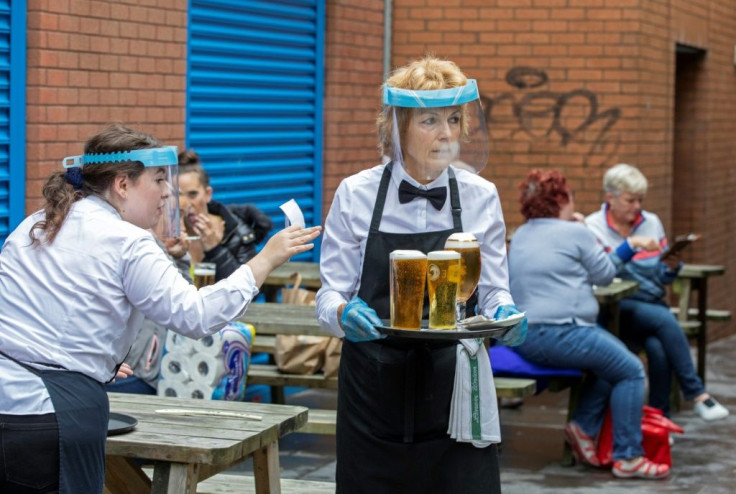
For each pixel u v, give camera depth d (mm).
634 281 8602
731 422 8844
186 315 3492
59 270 3502
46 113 6562
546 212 7359
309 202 9469
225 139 8312
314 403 9016
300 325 6531
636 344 8781
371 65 10062
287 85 9062
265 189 8859
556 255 7203
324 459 7387
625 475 7113
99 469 3549
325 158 9586
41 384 3432
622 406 7090
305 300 7555
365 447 3902
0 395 3418
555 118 10383
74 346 3471
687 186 12977
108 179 3615
